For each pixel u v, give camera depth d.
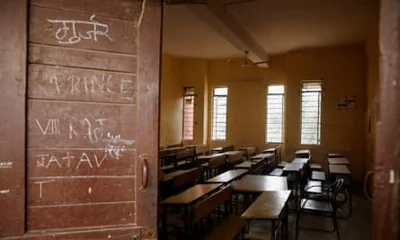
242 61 9.35
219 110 9.63
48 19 1.35
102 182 1.42
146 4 1.49
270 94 9.05
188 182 4.71
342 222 4.70
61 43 1.37
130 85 1.47
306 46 7.91
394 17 0.96
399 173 0.94
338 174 5.15
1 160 1.28
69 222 1.37
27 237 1.31
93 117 1.42
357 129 7.85
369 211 5.26
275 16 5.75
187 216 3.24
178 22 6.06
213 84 9.67
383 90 0.97
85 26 1.41
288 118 8.46
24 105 1.31
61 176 1.37
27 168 1.32
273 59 8.99
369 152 6.77
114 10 1.45
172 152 7.22
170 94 9.20
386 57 0.97
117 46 1.45
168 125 9.12
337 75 8.03
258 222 4.18
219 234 2.90
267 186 4.04
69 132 1.38
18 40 1.30
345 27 6.38
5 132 1.28
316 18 5.84
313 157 8.21
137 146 1.47
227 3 5.12
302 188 5.06
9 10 1.29
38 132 1.34
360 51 7.82
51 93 1.36
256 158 6.95
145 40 1.48
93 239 1.39
